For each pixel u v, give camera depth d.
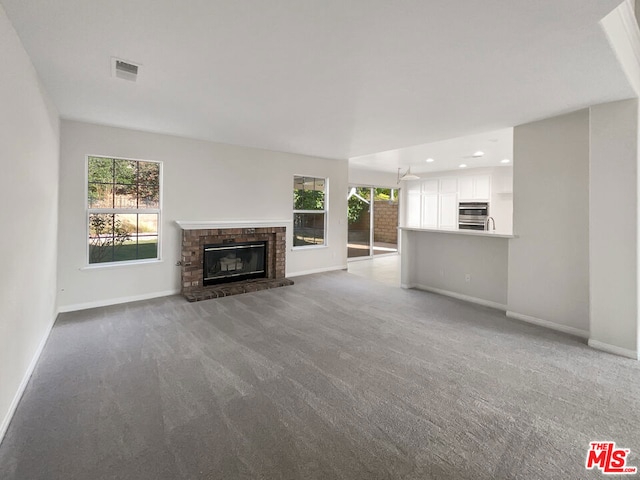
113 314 3.97
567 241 3.52
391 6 1.72
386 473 1.61
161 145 4.65
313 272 6.76
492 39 2.04
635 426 1.97
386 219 10.04
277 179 5.99
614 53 2.20
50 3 1.72
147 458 1.69
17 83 2.07
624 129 2.98
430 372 2.62
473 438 1.85
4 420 1.88
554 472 1.61
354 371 2.63
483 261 4.59
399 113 3.55
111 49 2.22
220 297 4.80
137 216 4.60
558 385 2.44
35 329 2.70
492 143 5.41
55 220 3.63
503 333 3.47
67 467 1.63
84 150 4.05
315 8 1.75
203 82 2.76
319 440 1.83
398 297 4.91
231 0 1.69
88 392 2.29
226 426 1.95
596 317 3.13
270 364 2.74
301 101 3.21
